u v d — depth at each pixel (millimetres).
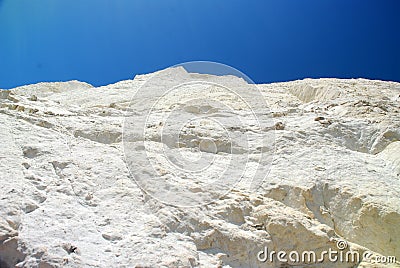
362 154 5379
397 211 3713
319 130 5965
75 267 2639
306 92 10461
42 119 5449
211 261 3059
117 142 5094
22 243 2752
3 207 3014
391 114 6734
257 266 3223
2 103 6168
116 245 2980
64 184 3693
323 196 4145
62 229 3018
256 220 3604
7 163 3812
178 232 3281
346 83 11047
